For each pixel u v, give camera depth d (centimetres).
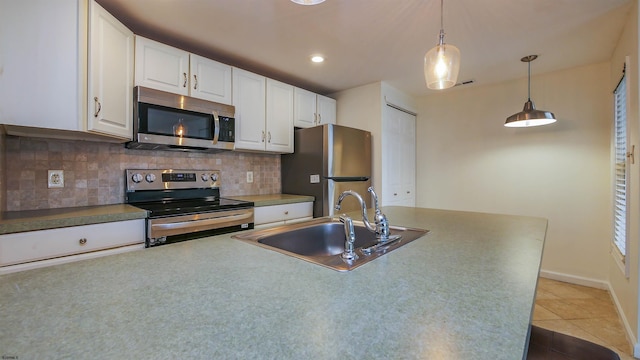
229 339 49
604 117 272
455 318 57
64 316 56
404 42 230
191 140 225
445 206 371
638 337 174
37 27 146
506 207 327
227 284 73
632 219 185
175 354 45
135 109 198
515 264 92
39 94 146
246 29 211
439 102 377
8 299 64
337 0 175
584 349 92
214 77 244
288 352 46
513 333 52
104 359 43
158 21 201
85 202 206
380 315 58
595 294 262
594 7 181
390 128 346
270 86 288
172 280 76
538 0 174
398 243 120
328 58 263
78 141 203
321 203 289
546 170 302
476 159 348
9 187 177
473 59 262
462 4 178
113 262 91
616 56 235
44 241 149
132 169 228
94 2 164
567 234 290
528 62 271
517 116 247
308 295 67
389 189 342
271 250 105
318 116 337
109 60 176
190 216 202
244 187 301
